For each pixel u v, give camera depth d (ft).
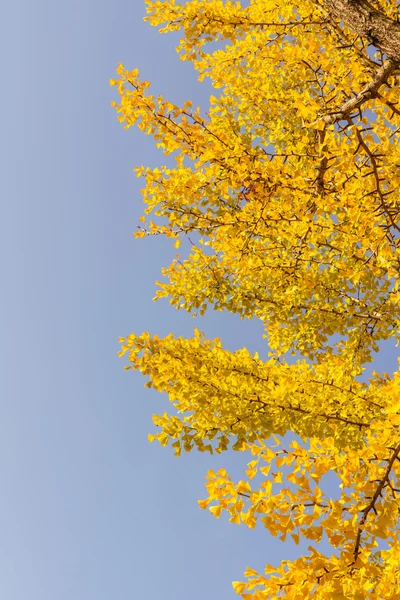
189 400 8.47
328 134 7.31
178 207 9.95
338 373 9.41
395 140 8.94
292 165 10.39
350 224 8.25
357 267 9.21
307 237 9.61
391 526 5.39
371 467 5.72
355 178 7.70
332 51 10.48
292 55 9.05
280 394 7.77
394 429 5.68
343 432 8.96
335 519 5.38
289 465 5.68
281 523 5.31
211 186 9.16
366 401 9.09
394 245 8.82
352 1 7.78
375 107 9.17
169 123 8.94
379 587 5.29
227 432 8.09
